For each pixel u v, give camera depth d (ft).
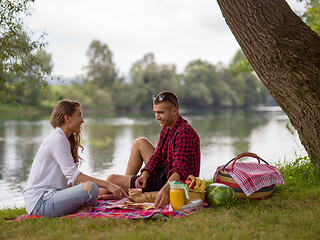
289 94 13.21
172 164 11.09
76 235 8.09
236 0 14.11
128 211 10.06
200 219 8.93
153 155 11.64
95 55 329.93
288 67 13.06
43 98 220.64
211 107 309.63
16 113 214.07
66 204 9.94
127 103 287.28
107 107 286.46
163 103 11.01
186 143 10.69
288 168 15.38
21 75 16.81
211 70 321.93
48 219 9.69
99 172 42.80
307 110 13.00
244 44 14.10
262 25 13.57
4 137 88.22
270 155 48.34
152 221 9.10
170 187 10.01
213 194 10.30
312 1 23.88
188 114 209.97
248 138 76.48
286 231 7.89
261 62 13.66
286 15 13.73
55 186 10.30
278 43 13.28
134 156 12.32
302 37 13.33
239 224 8.48
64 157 10.19
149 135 91.61
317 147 13.30
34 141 79.97
